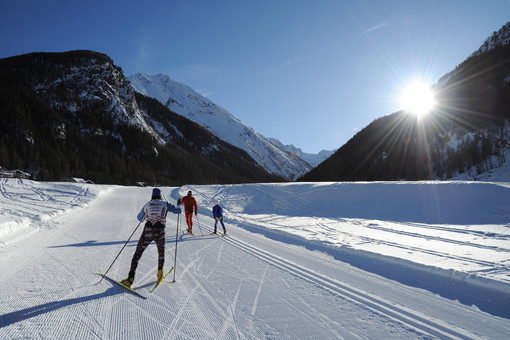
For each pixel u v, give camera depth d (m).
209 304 3.65
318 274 5.04
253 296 3.98
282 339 2.86
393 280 4.80
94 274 4.59
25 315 3.10
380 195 15.42
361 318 3.39
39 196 16.47
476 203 11.85
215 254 6.35
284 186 22.03
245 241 7.98
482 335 3.06
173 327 3.01
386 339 2.92
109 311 3.32
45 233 7.65
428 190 14.31
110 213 12.87
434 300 3.98
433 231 9.12
